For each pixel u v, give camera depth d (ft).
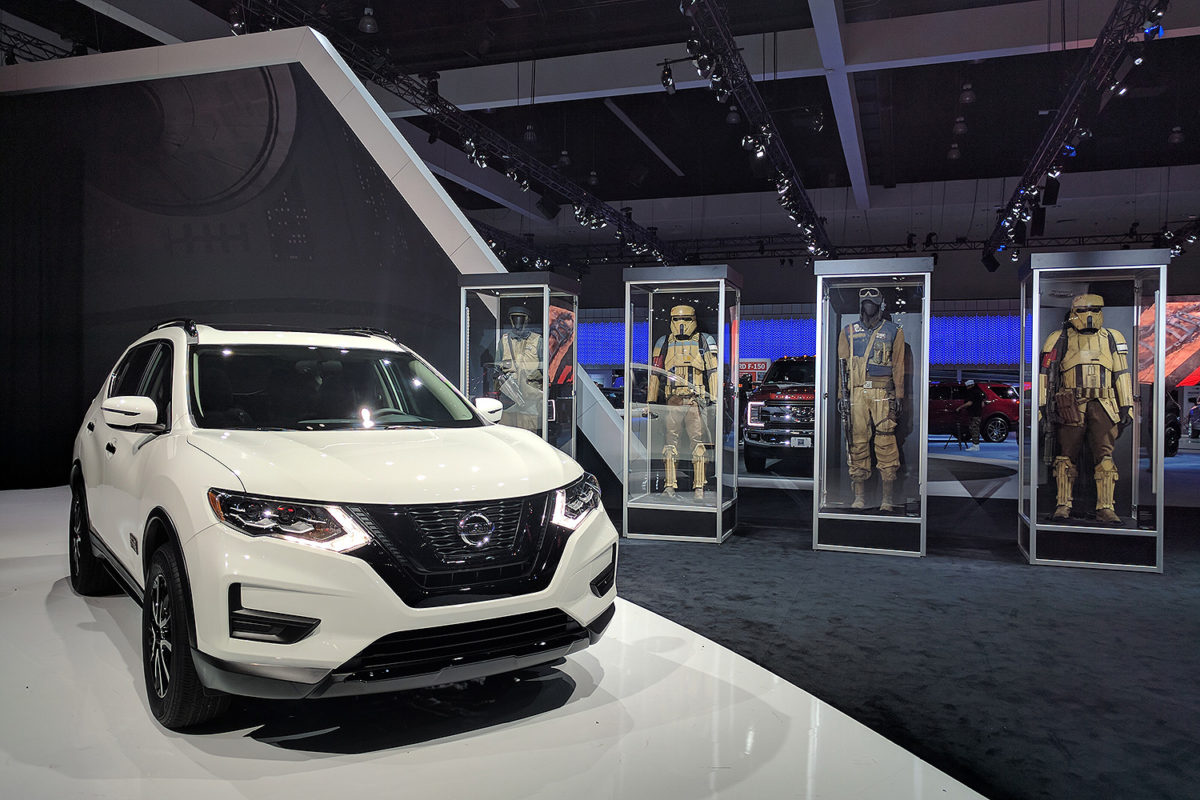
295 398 11.93
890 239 76.74
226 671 8.25
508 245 76.28
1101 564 18.88
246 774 8.50
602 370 64.39
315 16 36.27
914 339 20.90
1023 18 35.91
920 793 8.23
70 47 44.29
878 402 21.11
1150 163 59.26
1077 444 19.54
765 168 47.14
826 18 33.40
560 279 24.56
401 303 29.84
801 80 46.73
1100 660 12.43
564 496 10.05
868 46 38.06
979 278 78.07
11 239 31.94
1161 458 18.45
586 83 43.55
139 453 11.23
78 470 15.14
